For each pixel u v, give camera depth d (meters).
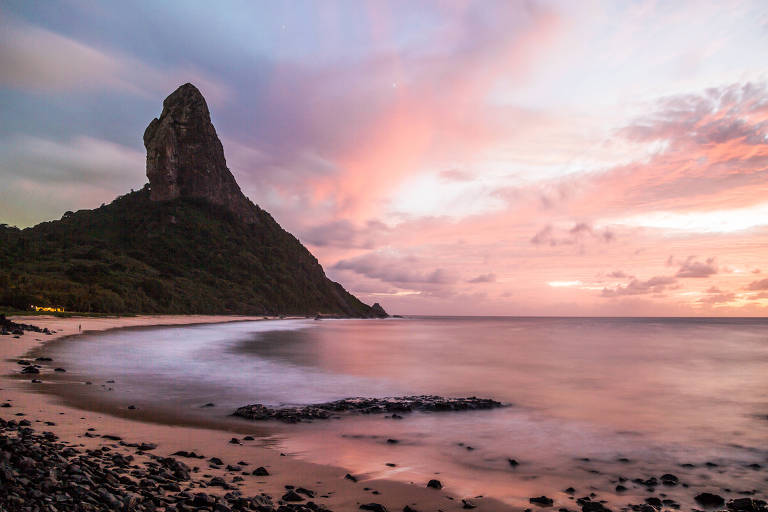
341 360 40.06
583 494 10.42
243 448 12.75
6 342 36.78
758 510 9.72
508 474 11.65
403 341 71.00
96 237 177.62
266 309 173.12
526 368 37.19
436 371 33.88
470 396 23.50
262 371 30.94
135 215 192.75
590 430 16.55
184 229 189.50
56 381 21.91
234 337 66.81
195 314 136.75
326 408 18.69
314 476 10.65
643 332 124.19
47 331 49.62
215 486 9.34
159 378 25.62
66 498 7.23
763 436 16.05
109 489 8.09
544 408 20.44
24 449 9.37
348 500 9.26
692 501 10.24
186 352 41.72
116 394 19.95
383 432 15.35
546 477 11.55
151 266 161.12
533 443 14.62
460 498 9.75
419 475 11.15
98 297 101.50
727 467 12.71
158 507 7.71
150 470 9.72
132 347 43.38
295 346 54.50
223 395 21.36
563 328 154.00
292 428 15.43
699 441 15.30
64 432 12.70
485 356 47.66
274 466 11.28
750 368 39.56
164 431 14.05
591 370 36.41
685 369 38.34
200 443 12.98
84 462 9.53
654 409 20.80
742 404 22.36
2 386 19.62
